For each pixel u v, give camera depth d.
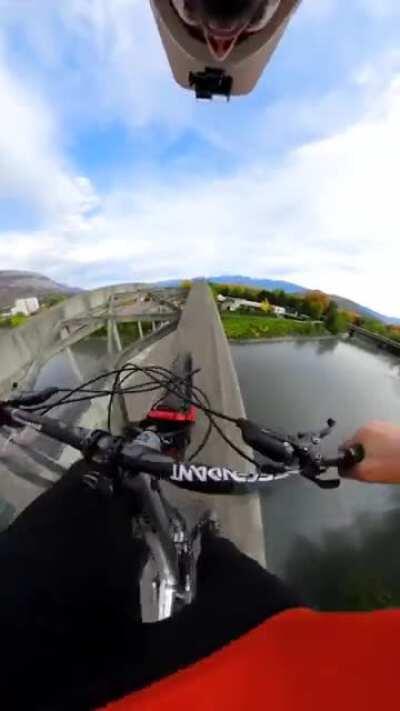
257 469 0.42
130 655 0.32
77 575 0.49
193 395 0.71
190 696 0.26
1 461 0.76
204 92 0.67
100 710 0.28
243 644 0.29
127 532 0.56
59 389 0.60
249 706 0.24
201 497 0.65
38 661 0.35
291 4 0.54
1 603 0.44
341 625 0.27
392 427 0.34
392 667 0.23
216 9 0.52
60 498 0.65
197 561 0.47
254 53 0.58
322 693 0.23
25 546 0.55
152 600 0.39
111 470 0.47
